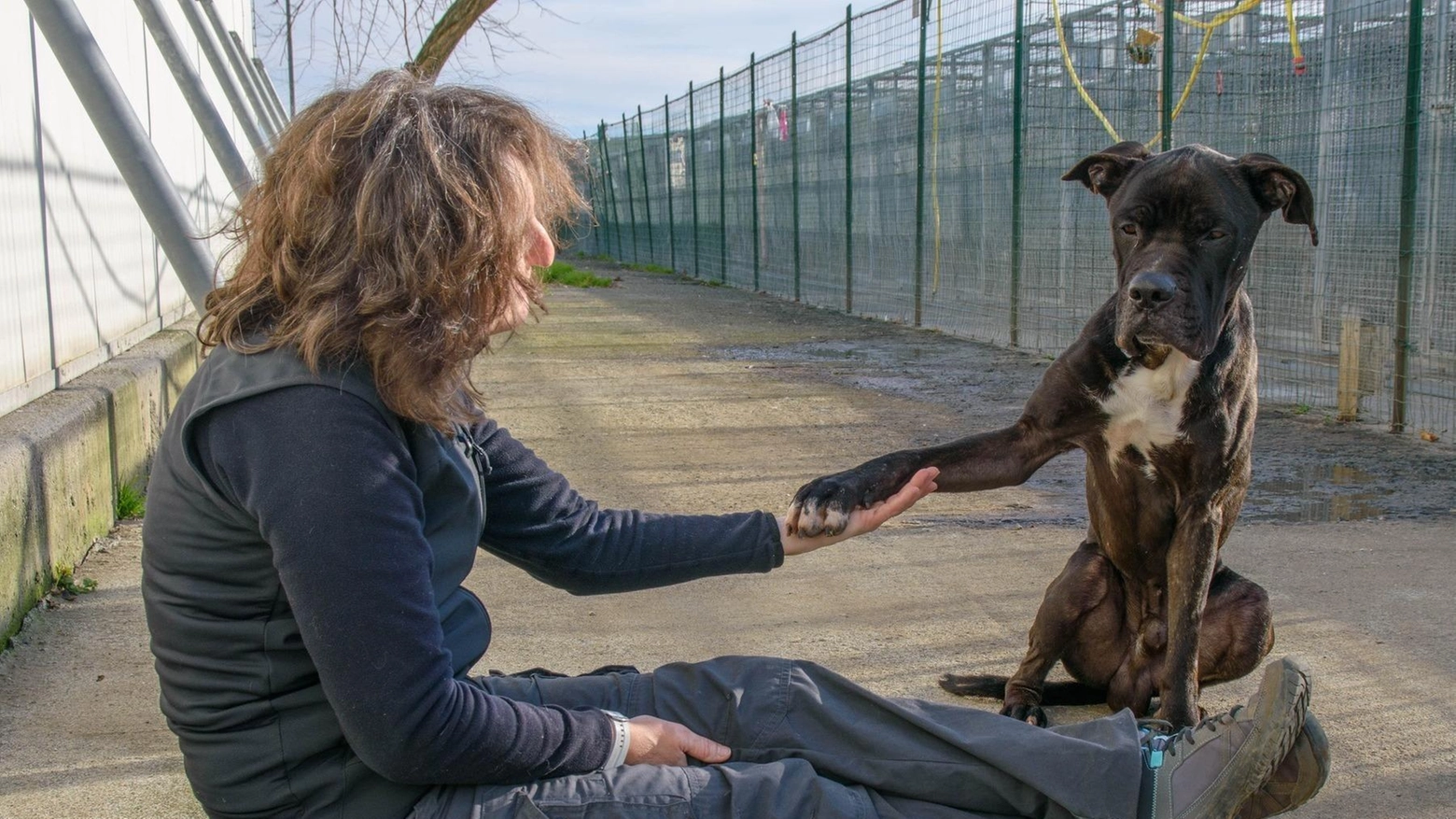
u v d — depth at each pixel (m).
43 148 4.95
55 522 4.28
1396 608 4.14
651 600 4.28
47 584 4.16
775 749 2.02
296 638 1.75
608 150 29.41
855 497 2.87
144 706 3.33
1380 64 7.66
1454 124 7.22
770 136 17.36
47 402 4.71
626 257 28.09
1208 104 9.30
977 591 4.37
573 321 14.12
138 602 4.15
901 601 4.26
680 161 22.95
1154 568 3.33
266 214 1.81
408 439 1.83
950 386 9.21
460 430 2.05
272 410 1.67
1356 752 3.06
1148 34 8.95
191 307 8.72
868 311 14.33
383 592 1.65
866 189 14.12
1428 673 3.56
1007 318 11.32
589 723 1.87
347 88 1.87
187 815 2.75
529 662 3.68
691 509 5.57
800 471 6.36
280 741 1.76
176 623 1.75
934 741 1.97
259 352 1.74
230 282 1.87
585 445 7.03
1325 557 4.77
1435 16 7.33
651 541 2.35
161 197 3.32
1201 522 3.16
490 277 1.80
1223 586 3.32
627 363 10.52
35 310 4.83
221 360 1.77
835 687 2.07
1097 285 9.82
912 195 12.97
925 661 3.70
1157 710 3.28
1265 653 3.28
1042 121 10.42
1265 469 6.45
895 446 6.99
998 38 10.85
